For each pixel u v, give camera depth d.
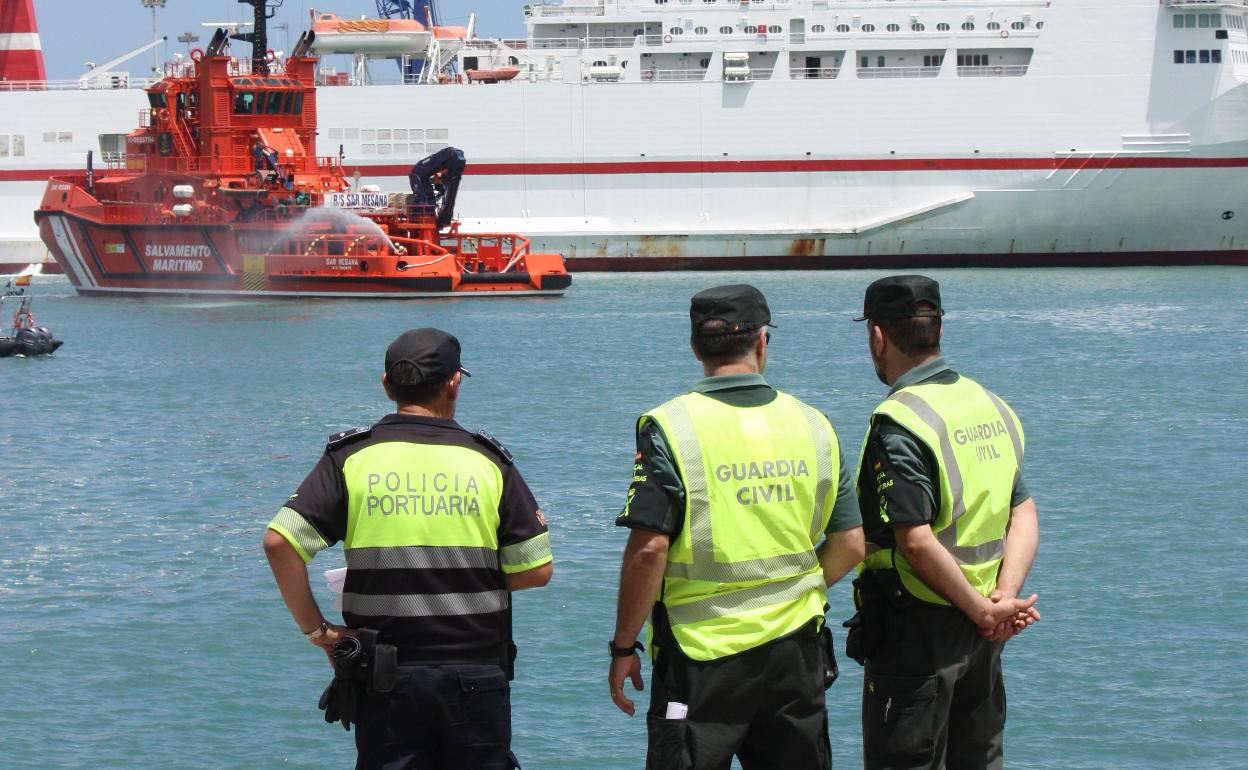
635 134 117.12
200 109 101.50
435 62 124.38
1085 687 22.61
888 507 12.37
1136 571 29.33
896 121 114.69
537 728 21.22
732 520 11.98
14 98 123.69
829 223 116.81
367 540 11.98
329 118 119.62
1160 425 48.66
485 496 12.09
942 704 12.77
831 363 65.56
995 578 13.09
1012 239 116.12
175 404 55.78
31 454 44.91
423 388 12.30
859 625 13.16
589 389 58.50
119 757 20.28
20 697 22.56
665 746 12.11
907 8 114.50
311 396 57.69
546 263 102.12
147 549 32.12
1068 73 112.69
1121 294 97.19
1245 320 82.94
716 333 12.23
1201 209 113.75
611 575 28.89
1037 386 58.59
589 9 119.75
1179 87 111.44
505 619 12.35
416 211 102.69
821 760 12.33
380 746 12.02
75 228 103.38
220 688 23.08
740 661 12.03
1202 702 21.86
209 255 99.88
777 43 116.31
